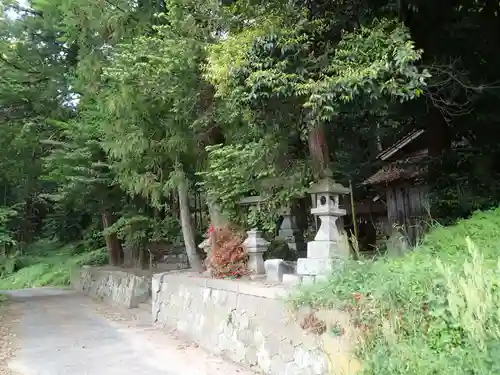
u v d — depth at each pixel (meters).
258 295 5.41
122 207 14.58
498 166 8.04
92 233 21.09
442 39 7.19
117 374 5.65
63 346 7.48
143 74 7.53
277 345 4.89
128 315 10.97
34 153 16.36
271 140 6.70
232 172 7.42
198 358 6.21
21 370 6.04
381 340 3.54
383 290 3.60
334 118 6.64
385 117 8.48
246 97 5.33
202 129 8.80
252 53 5.35
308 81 5.02
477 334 2.84
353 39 5.23
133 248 15.65
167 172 10.30
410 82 4.66
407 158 11.04
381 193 12.77
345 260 4.53
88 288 17.08
